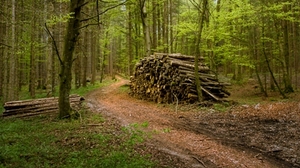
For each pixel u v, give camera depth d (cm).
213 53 2009
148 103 1594
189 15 2055
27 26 1598
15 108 1141
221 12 1728
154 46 2519
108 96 1964
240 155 682
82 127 902
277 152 702
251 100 1647
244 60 1881
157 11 2558
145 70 1748
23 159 594
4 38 1588
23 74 3159
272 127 927
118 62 5244
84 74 2712
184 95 1395
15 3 1466
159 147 720
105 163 575
